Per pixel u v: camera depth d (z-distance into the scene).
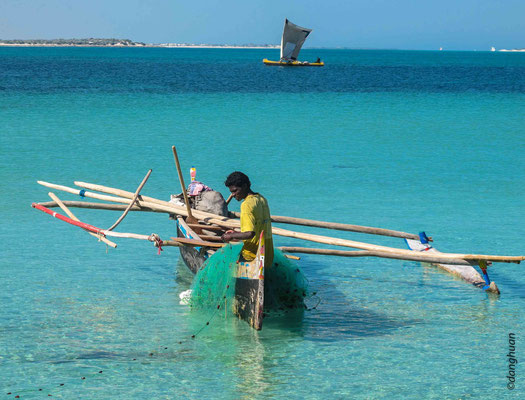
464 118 33.19
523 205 14.23
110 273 9.66
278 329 7.71
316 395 6.05
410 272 10.05
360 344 7.27
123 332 7.47
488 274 9.82
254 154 21.25
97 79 63.22
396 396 6.05
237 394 6.05
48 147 21.69
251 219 7.82
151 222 12.69
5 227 11.98
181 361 6.75
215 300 8.20
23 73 71.62
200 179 16.86
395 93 51.47
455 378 6.43
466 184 16.62
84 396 5.96
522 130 28.44
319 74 85.44
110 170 17.80
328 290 9.16
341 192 15.53
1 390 6.04
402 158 20.86
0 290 8.77
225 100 41.97
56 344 7.09
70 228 12.08
